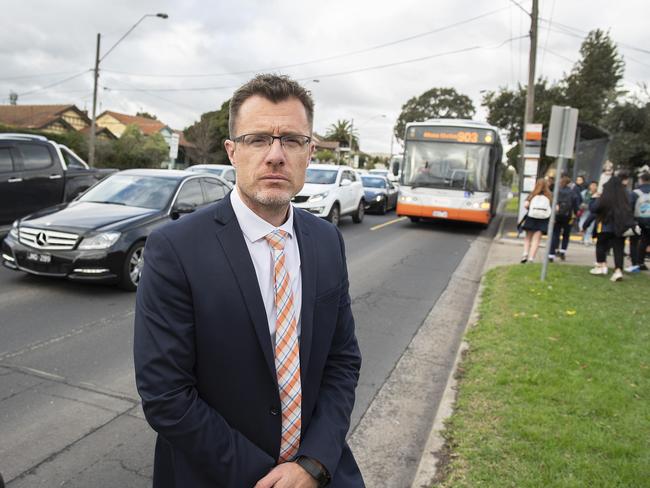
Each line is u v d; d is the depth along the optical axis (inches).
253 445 57.5
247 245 59.6
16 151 361.4
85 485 109.8
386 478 118.6
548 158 1058.1
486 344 190.1
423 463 115.0
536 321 218.5
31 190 366.9
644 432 125.2
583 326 213.5
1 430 129.0
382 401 157.9
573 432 123.8
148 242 57.9
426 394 164.2
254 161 59.3
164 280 55.6
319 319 63.4
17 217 359.9
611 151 748.6
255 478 56.2
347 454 68.1
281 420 59.8
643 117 743.1
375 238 513.0
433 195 585.3
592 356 178.5
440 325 239.3
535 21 665.0
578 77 1466.5
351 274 341.1
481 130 578.2
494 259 429.1
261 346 57.2
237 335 56.8
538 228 382.0
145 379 54.9
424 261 402.9
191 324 56.2
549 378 156.2
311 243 65.0
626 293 289.6
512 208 1131.9
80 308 231.3
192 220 58.9
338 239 70.2
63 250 247.4
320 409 64.6
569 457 114.2
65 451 121.6
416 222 676.7
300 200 522.0
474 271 376.5
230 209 60.4
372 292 295.1
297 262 63.2
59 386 154.8
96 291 259.3
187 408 54.2
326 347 64.3
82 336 197.2
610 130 769.6
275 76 62.1
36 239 252.5
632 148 733.3
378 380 173.6
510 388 150.2
